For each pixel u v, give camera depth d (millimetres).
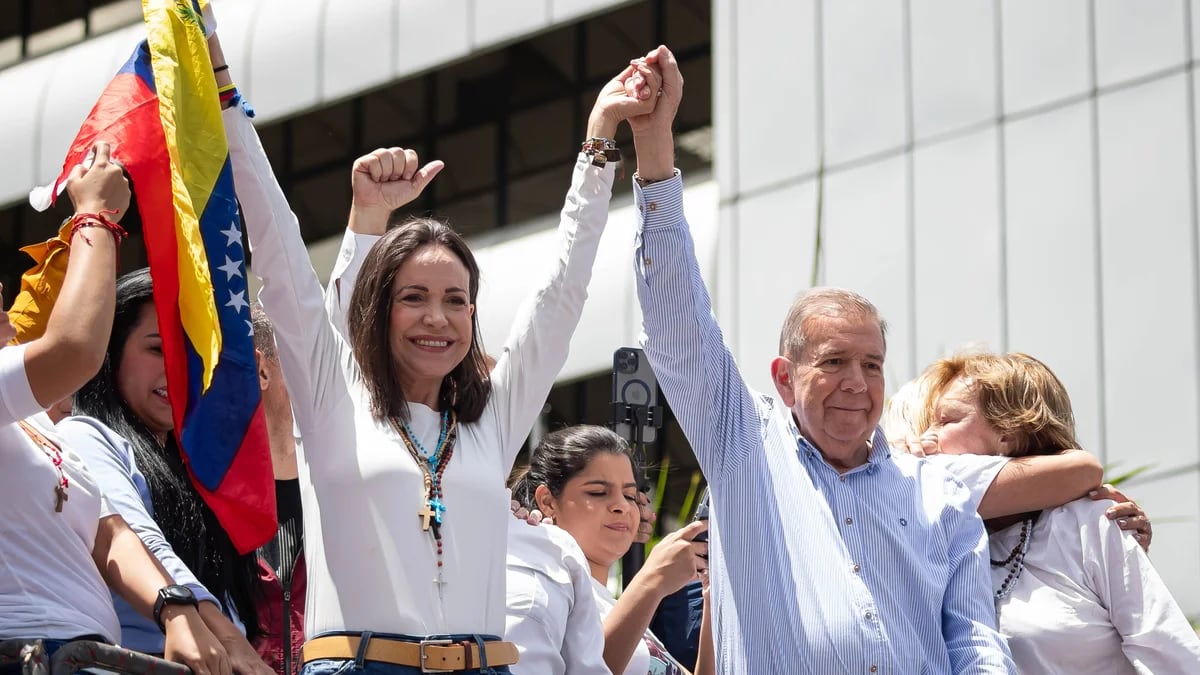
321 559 4648
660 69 5234
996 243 15844
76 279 4297
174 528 4848
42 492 4359
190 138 4801
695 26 18688
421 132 20078
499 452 4922
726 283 17438
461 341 4852
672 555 5746
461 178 19844
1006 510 5578
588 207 5133
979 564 5320
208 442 4707
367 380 4789
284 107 19891
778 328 16984
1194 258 14812
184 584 4484
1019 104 15961
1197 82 15047
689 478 16844
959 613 5230
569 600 5566
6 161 20938
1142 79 15352
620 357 7199
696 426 5324
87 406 4957
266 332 5809
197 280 4645
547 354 5059
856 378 5328
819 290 5551
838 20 17188
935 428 5918
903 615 5172
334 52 19688
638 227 5293
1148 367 14859
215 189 4805
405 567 4578
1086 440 15078
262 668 4391
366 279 4859
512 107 19594
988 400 5824
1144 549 5598
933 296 16094
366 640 4504
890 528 5266
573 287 5074
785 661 5125
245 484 4719
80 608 4332
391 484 4641
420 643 4516
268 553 5531
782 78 17453
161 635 4723
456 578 4621
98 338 4238
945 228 16156
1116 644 5469
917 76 16594
